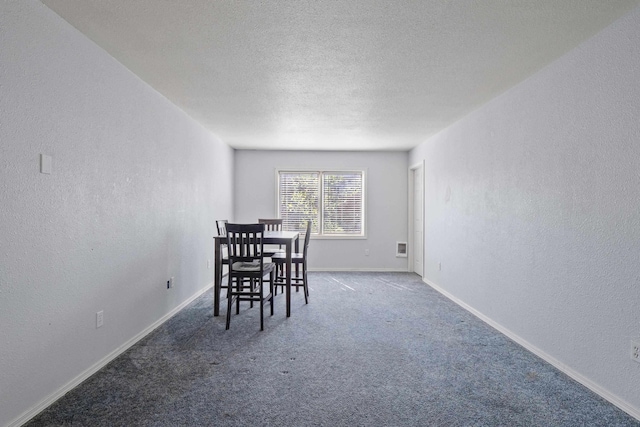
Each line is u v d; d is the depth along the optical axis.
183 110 3.84
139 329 2.94
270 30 2.16
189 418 1.83
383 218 6.32
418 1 1.85
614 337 2.01
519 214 2.92
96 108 2.35
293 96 3.36
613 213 2.01
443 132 4.66
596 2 1.83
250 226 3.26
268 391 2.11
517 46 2.32
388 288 4.92
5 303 1.67
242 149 6.19
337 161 6.28
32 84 1.81
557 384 2.22
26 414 1.79
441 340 2.96
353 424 1.79
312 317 3.58
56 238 2.00
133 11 1.94
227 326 3.20
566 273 2.38
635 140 1.87
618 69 1.98
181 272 3.84
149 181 3.11
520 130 2.93
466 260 3.92
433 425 1.79
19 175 1.74
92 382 2.21
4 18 1.65
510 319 3.04
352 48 2.39
